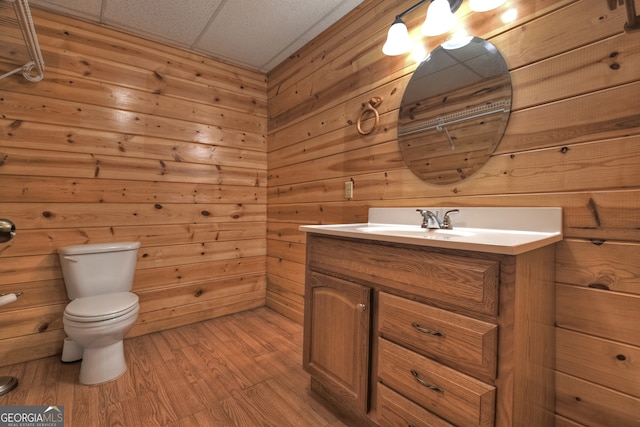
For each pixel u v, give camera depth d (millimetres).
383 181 1778
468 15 1401
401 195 1684
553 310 1116
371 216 1817
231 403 1461
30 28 1436
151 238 2258
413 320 1045
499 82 1284
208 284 2531
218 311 2586
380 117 1797
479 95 1353
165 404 1441
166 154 2312
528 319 911
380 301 1162
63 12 1915
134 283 2191
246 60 2582
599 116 1038
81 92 1990
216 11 1938
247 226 2738
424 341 1013
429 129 1548
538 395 997
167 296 2334
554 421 1135
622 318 1002
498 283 848
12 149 1783
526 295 896
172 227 2348
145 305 2240
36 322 1847
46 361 1825
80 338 1514
